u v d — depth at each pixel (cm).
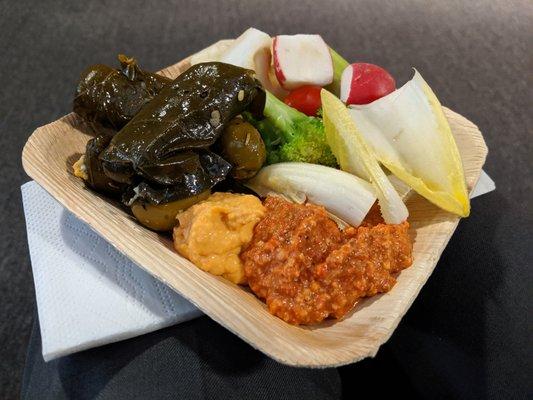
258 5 45
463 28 44
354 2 46
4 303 28
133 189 20
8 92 37
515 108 38
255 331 16
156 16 43
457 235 25
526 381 20
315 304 18
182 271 18
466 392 21
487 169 35
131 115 23
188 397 19
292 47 27
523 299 23
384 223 21
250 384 19
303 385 20
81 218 19
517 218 26
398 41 42
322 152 23
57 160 22
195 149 21
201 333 20
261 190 23
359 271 19
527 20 45
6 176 33
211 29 42
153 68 39
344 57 41
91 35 41
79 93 24
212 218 19
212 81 21
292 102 26
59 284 21
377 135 23
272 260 19
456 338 22
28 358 23
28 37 41
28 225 23
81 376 19
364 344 16
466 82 40
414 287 19
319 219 20
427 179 22
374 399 22
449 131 22
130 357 20
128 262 22
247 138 22
